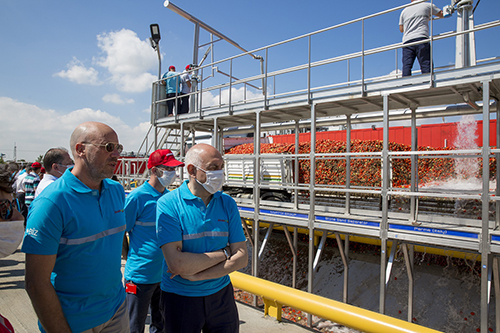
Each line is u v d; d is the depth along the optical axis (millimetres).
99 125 1831
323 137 12391
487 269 3545
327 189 4836
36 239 1565
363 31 4609
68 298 1719
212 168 2014
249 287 3998
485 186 3533
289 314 5961
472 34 4555
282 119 7090
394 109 5746
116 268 1950
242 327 3859
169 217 1959
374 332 2914
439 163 7082
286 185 5531
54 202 1639
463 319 5750
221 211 2104
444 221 4902
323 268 8297
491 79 3635
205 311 1999
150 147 8641
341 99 4844
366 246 8117
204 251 1983
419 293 6461
